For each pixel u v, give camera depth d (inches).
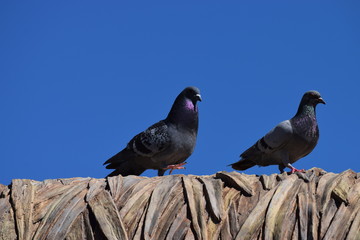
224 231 330.3
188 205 348.8
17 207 361.7
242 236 320.5
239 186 364.2
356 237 304.0
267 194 349.4
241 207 346.9
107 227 337.7
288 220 325.7
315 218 324.8
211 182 371.2
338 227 315.0
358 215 319.6
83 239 336.2
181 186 368.8
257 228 323.6
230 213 342.0
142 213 349.7
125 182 384.2
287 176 373.7
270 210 332.5
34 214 358.6
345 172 366.9
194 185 367.6
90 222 345.4
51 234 340.8
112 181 384.5
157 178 391.9
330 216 325.7
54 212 356.5
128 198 364.5
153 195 360.2
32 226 350.0
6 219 354.9
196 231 330.6
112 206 353.7
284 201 339.9
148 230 335.0
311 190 349.4
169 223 339.0
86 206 357.7
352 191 342.6
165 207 351.3
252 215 331.9
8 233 345.7
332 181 353.1
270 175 379.9
